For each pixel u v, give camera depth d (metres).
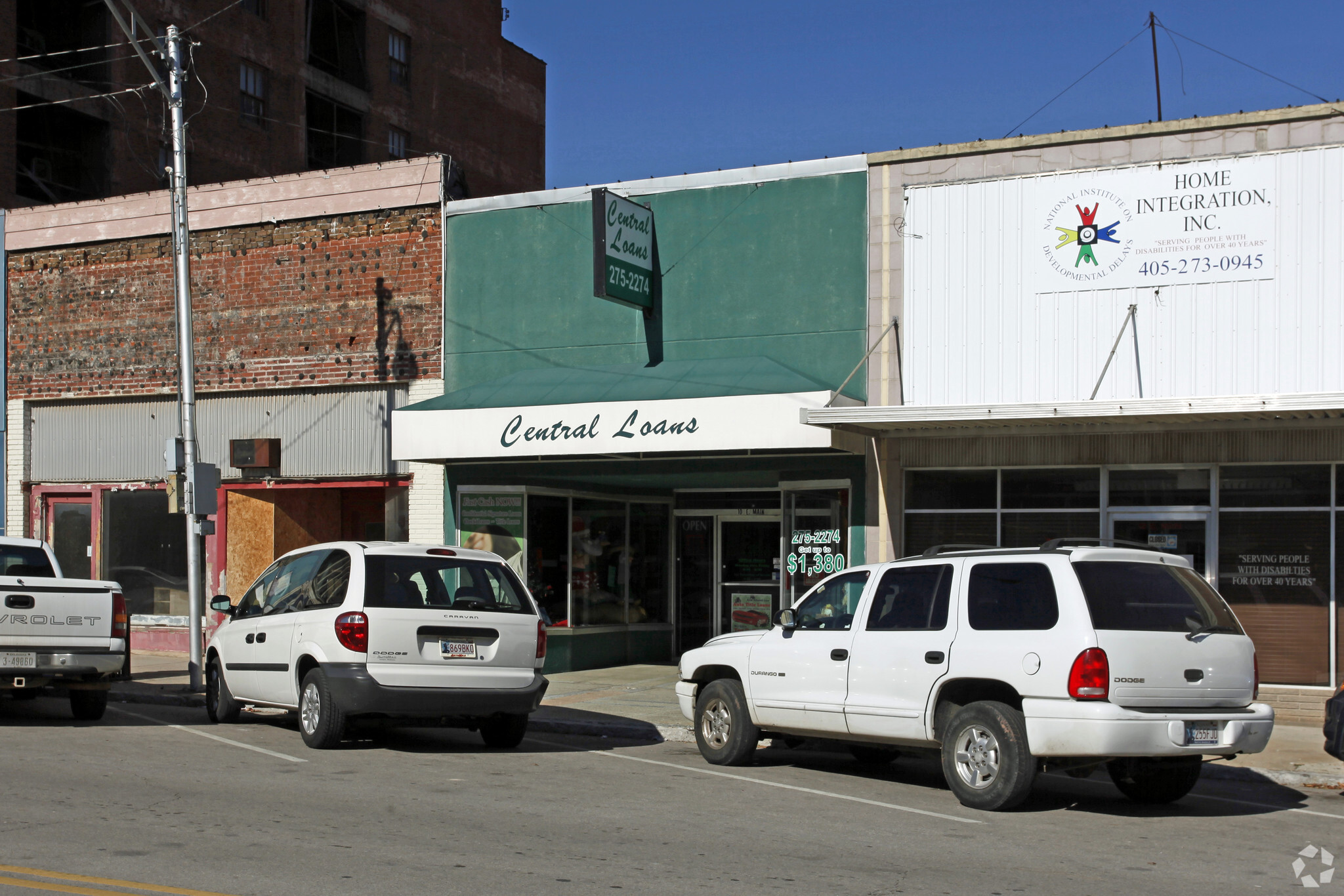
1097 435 15.43
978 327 16.20
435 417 17.77
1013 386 15.96
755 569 19.98
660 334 18.33
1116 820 9.16
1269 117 14.91
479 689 11.74
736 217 17.95
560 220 19.27
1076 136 15.81
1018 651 9.16
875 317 16.75
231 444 21.48
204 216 21.88
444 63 49.22
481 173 51.00
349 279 20.73
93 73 36.38
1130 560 9.31
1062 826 8.83
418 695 11.45
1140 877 7.24
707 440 15.75
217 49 39.47
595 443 16.44
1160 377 15.26
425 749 12.25
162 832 7.85
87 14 36.59
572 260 19.12
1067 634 8.94
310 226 21.08
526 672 12.10
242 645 13.30
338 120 44.66
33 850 7.28
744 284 17.81
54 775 10.02
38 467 23.39
